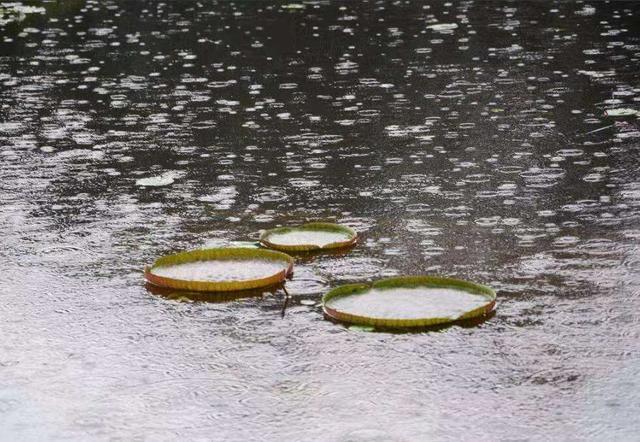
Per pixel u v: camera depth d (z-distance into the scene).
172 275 10.71
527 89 19.88
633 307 9.59
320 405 7.93
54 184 14.45
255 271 10.84
